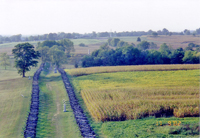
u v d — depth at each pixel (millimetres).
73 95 56438
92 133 33250
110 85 70125
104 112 41156
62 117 42062
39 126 37500
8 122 40375
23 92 61438
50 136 33750
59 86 69625
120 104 45469
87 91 59438
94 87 67688
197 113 39844
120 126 35719
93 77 85250
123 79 79938
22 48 86750
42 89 65812
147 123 36594
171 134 31875
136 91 57750
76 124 37438
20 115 43469
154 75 85000
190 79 75312
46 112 45406
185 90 57438
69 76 88688
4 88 70562
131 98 51344
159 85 67438
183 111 40094
